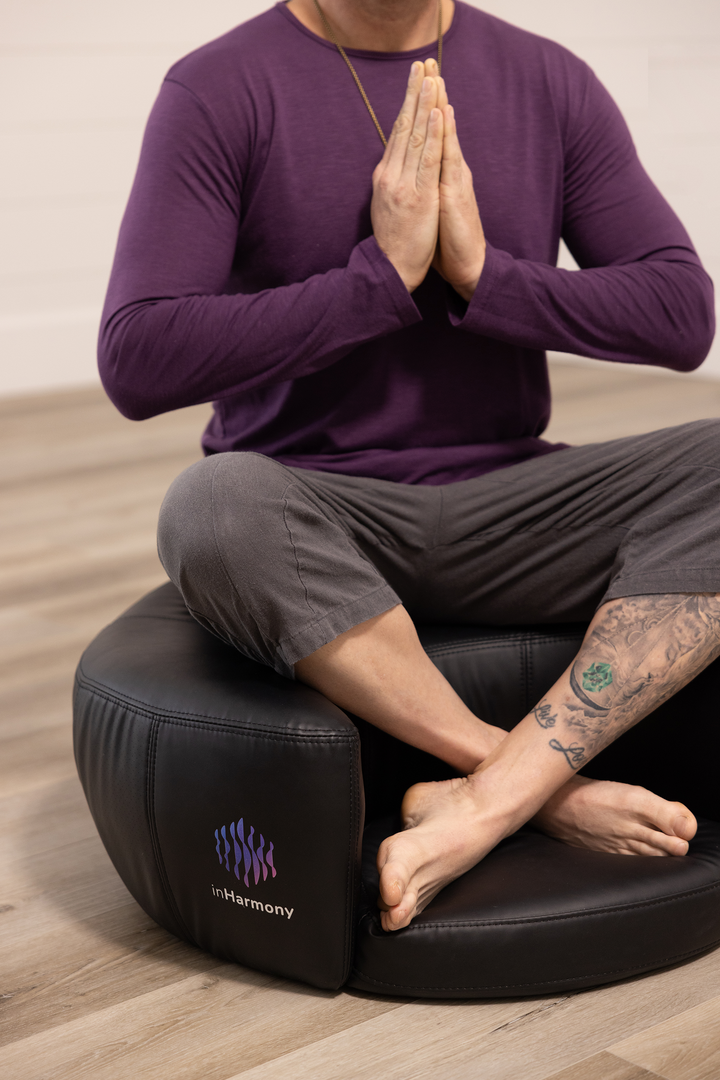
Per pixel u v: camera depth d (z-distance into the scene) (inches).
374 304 45.4
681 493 45.4
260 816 39.6
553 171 52.3
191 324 45.5
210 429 56.3
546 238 52.4
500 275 46.8
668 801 44.5
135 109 173.6
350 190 49.4
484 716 49.3
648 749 47.9
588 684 42.6
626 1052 37.3
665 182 169.3
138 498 114.5
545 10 174.4
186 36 174.7
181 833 41.3
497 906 40.5
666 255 52.0
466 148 50.8
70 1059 38.1
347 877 39.6
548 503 47.3
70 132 169.5
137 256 47.5
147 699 42.9
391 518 47.2
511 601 49.4
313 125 49.4
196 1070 37.3
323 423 50.0
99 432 145.6
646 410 148.7
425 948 39.7
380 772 48.1
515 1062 37.0
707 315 51.6
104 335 47.6
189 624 50.3
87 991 42.1
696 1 156.6
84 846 53.3
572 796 45.1
